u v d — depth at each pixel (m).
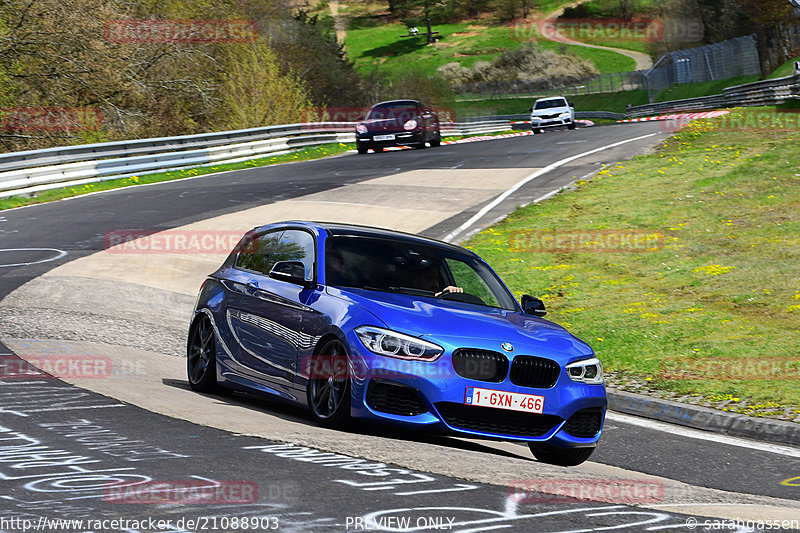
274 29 130.88
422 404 13.01
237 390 16.34
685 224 37.03
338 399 13.59
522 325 14.61
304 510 8.85
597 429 14.43
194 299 28.00
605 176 47.75
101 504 8.72
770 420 17.72
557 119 101.56
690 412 18.81
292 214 41.53
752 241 33.69
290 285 15.45
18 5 66.50
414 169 56.47
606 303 28.42
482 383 13.20
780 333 24.16
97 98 75.19
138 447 11.31
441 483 10.53
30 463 10.27
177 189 51.09
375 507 9.16
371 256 15.71
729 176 44.12
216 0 89.56
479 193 46.25
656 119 91.00
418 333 13.25
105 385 15.98
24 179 48.72
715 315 26.23
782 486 13.80
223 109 86.31
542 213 40.81
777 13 118.25
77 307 24.69
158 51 80.50
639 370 22.20
